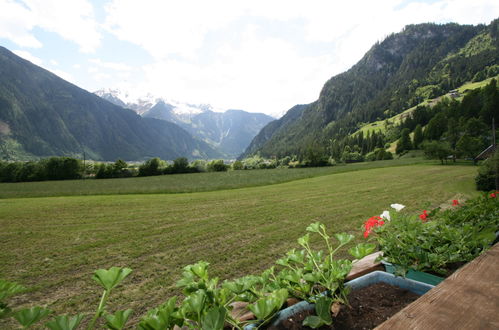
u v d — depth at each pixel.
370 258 1.81
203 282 0.91
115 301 5.11
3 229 11.92
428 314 0.76
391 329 0.70
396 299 1.19
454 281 0.98
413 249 1.58
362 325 0.98
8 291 0.66
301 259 1.25
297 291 1.14
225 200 20.88
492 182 20.41
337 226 10.75
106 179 61.53
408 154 97.56
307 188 27.47
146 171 69.50
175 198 23.22
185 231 10.94
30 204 21.00
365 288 1.32
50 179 64.00
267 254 7.66
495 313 0.76
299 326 0.95
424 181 29.02
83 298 5.27
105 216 14.83
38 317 0.62
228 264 7.01
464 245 1.64
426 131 100.69
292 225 11.30
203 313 0.81
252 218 13.22
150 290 5.55
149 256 7.89
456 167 48.66
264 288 1.11
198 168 73.88
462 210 2.50
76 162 66.44
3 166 63.19
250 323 0.93
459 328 0.69
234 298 1.00
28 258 7.91
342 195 20.75
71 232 11.16
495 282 0.96
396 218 1.83
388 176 36.97
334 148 134.00
